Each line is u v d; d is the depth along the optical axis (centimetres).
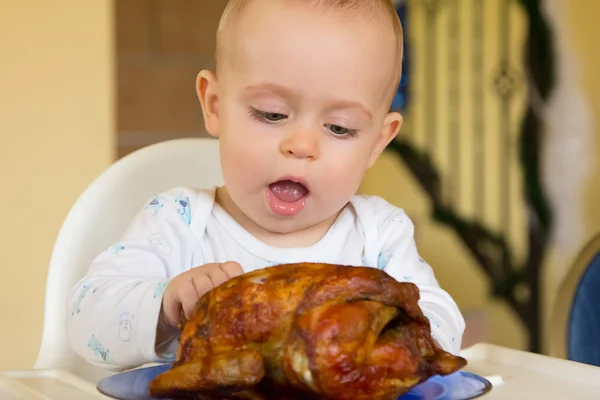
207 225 96
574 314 126
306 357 64
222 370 64
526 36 258
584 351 126
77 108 157
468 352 94
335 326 63
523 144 260
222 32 88
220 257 95
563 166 255
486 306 263
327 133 85
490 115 264
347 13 85
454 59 267
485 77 264
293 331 64
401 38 91
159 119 235
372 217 99
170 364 81
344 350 63
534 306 258
